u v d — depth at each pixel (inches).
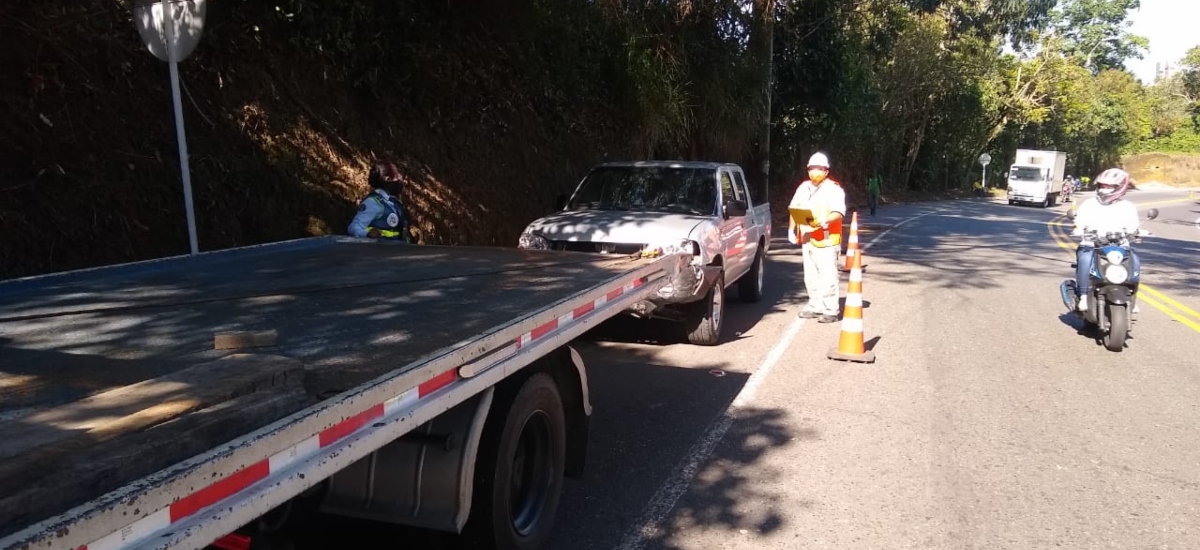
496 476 148.3
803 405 268.8
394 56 437.4
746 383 294.0
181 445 84.7
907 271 601.3
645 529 180.1
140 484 76.2
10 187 259.0
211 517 82.1
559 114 592.1
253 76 362.9
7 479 72.9
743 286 459.2
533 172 551.8
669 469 213.8
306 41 388.8
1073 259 695.1
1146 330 396.2
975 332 386.9
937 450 229.0
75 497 74.0
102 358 126.3
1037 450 229.9
